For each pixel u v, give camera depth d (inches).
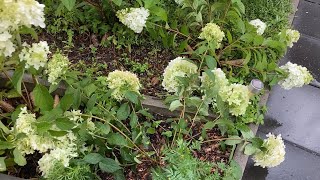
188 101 90.6
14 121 80.9
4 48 67.9
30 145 75.2
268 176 98.7
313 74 121.0
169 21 112.0
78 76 98.6
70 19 107.5
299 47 126.8
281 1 127.4
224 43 110.2
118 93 88.4
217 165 85.3
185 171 75.6
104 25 108.8
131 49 108.6
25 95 93.7
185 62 92.9
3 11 63.4
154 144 92.0
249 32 103.0
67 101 76.0
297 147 104.9
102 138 82.9
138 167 87.8
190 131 93.3
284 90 115.0
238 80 104.0
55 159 74.0
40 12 65.3
